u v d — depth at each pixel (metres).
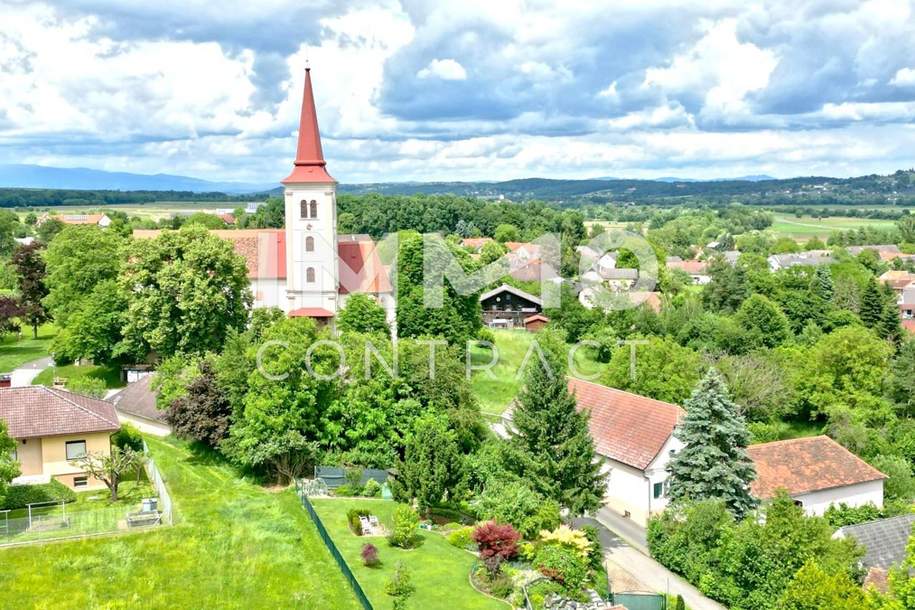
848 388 78.31
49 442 49.91
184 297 70.38
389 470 55.44
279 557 42.09
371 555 41.59
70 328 77.81
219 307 71.31
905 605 36.22
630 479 55.12
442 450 49.41
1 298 96.62
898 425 74.56
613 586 44.69
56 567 39.09
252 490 52.97
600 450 57.31
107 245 84.25
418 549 44.06
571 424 48.50
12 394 51.16
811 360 80.44
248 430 54.03
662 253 134.38
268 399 54.22
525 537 44.50
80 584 37.94
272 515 47.62
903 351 82.56
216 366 58.06
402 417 57.56
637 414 58.22
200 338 71.88
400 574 39.31
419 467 48.69
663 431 54.94
